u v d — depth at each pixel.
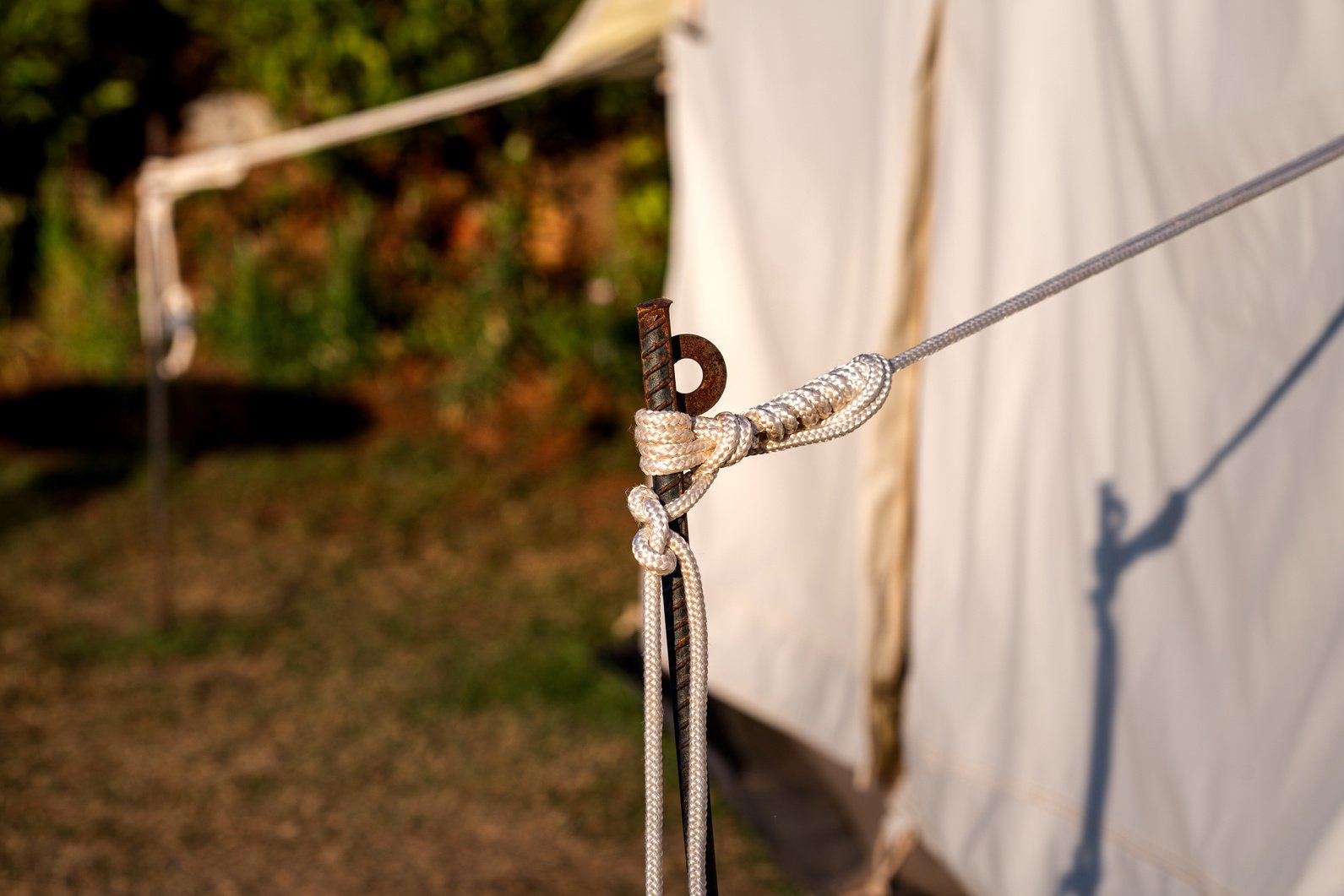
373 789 3.75
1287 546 1.76
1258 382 1.83
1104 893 2.18
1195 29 1.97
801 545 3.43
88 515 6.52
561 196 8.95
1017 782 2.43
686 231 3.93
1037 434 2.36
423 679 4.55
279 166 8.81
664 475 1.17
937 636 2.71
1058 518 2.31
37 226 8.60
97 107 8.49
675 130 4.00
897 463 2.91
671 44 4.02
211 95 8.99
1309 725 1.70
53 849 3.40
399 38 8.25
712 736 3.87
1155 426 2.05
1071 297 2.27
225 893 3.21
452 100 4.39
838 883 3.12
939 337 1.24
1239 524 1.86
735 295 3.71
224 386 8.28
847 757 3.23
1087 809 2.24
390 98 8.37
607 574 5.81
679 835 3.46
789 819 3.44
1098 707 2.22
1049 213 2.32
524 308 8.50
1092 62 2.21
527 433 8.11
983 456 2.52
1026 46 2.37
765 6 3.50
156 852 3.40
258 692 4.46
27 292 8.61
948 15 2.62
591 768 3.86
